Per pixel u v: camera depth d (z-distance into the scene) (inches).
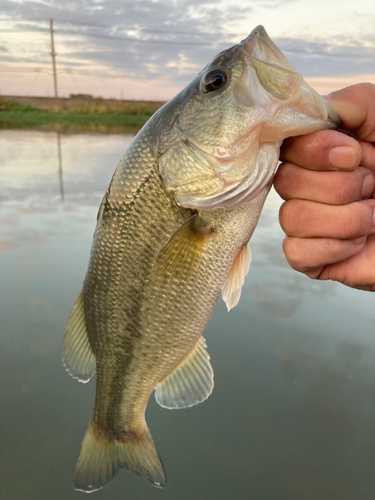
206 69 9.8
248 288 23.1
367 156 9.0
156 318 10.9
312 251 8.9
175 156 10.1
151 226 10.5
